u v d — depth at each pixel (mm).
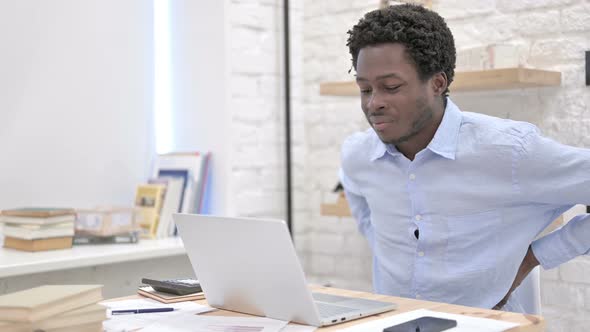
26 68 2934
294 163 3338
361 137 1957
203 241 1492
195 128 3285
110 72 3205
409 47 1586
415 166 1781
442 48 1646
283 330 1343
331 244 3268
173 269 2979
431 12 1660
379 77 1604
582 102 2418
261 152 3287
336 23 3178
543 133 2510
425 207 1789
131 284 2826
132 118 3291
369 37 1611
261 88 3277
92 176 3148
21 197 2928
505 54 2457
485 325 1288
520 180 1688
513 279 1799
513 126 1708
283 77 3344
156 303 1637
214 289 1544
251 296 1458
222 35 3156
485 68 2465
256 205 3273
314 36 3281
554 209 1766
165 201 3057
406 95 1611
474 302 1791
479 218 1751
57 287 1377
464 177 1738
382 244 1922
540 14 2508
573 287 2420
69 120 3066
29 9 2938
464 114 1784
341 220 3225
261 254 1368
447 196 1758
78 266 2457
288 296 1372
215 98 3197
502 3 2594
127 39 3266
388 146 1814
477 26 2658
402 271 1860
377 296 1632
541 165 1657
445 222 1774
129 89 3279
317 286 1790
